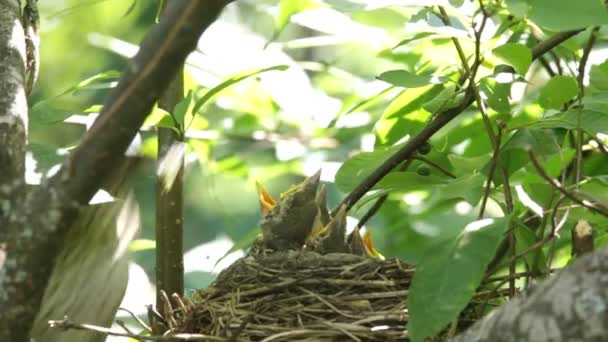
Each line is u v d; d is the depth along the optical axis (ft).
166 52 12.89
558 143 19.52
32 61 18.62
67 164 13.53
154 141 23.63
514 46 16.62
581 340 11.50
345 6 17.12
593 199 15.20
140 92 13.07
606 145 19.42
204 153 26.55
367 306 17.57
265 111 28.40
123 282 21.94
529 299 12.15
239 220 33.04
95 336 21.58
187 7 12.73
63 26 35.55
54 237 13.78
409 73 17.31
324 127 26.48
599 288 11.58
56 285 21.26
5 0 17.35
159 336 16.85
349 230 23.54
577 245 15.67
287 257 18.80
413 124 21.39
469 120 22.97
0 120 16.08
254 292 18.17
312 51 35.40
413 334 14.69
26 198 14.44
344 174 20.21
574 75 20.67
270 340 17.08
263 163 30.09
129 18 35.50
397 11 21.30
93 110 19.08
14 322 13.97
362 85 27.84
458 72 20.17
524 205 19.02
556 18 15.28
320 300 17.71
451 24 19.16
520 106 21.03
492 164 17.46
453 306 14.66
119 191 21.75
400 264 18.22
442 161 21.54
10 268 13.91
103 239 21.66
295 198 21.47
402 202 27.50
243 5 35.45
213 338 16.57
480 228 15.37
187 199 32.76
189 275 28.17
